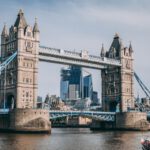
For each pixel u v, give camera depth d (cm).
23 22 16862
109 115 19625
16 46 16525
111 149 9319
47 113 15888
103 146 10019
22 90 16250
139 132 17650
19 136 13225
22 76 16325
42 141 11331
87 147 9756
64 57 17950
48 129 15525
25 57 16500
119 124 19675
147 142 9194
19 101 16088
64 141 11519
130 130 19275
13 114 15325
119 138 13025
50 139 12238
